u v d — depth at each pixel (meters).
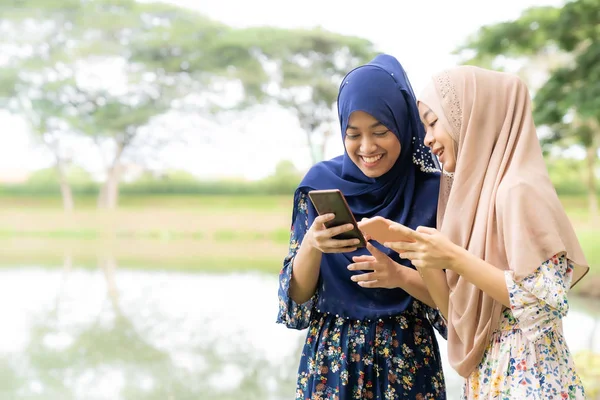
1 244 20.55
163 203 27.17
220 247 20.14
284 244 21.08
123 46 26.31
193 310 9.32
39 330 8.02
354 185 1.93
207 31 26.34
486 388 1.63
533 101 9.15
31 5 25.69
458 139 1.72
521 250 1.52
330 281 1.89
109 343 7.26
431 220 1.88
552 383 1.56
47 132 26.28
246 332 7.79
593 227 18.67
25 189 27.69
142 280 12.80
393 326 1.84
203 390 5.46
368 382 1.83
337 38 25.34
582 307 8.71
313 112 26.58
